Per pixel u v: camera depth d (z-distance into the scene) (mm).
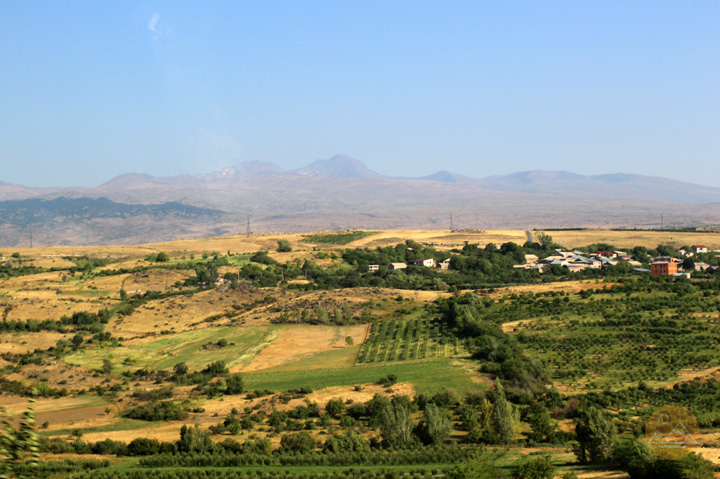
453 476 63438
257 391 111938
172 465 76688
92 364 137250
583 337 130500
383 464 75188
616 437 68625
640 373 108500
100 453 82875
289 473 71312
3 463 27688
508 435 82938
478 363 121500
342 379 117750
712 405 91062
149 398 111625
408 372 118562
